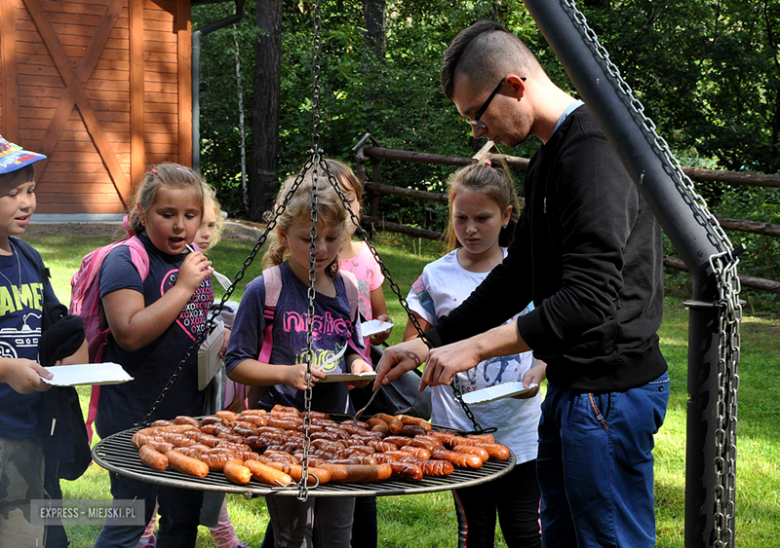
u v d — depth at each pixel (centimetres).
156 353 270
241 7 1251
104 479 292
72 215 1168
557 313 197
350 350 275
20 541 231
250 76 1827
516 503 281
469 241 302
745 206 1010
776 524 360
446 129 1588
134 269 267
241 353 249
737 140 1748
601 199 197
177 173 273
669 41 1812
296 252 252
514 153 1426
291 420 221
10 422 228
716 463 162
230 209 1842
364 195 1284
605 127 174
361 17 2330
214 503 292
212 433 213
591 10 1802
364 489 169
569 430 209
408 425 232
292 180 279
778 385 593
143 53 1191
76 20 1145
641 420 206
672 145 1800
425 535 343
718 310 160
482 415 288
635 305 205
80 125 1165
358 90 1662
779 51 1789
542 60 1608
